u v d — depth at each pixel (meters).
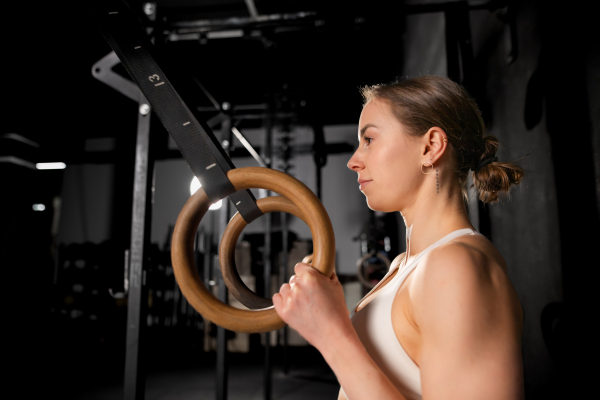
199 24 2.26
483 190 0.81
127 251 1.64
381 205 0.74
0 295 7.07
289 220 7.30
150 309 6.28
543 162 1.84
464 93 0.75
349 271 7.10
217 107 3.24
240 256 5.98
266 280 3.74
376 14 2.18
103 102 6.77
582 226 1.55
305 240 6.16
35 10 4.18
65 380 4.50
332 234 0.59
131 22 0.71
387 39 5.19
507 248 2.28
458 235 0.65
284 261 4.23
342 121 7.08
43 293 7.44
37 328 6.75
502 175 0.79
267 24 2.24
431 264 0.55
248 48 4.79
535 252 1.94
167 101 0.67
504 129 2.26
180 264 0.62
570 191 1.62
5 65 5.46
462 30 2.10
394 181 0.71
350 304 6.20
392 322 0.62
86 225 7.96
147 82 0.68
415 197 0.72
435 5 2.12
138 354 1.55
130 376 1.53
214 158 0.63
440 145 0.69
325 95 4.21
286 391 3.82
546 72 1.79
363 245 6.48
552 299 1.78
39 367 5.12
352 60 4.95
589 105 1.50
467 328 0.48
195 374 4.54
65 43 4.89
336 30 2.28
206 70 5.27
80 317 6.69
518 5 2.05
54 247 7.88
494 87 2.40
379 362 0.63
